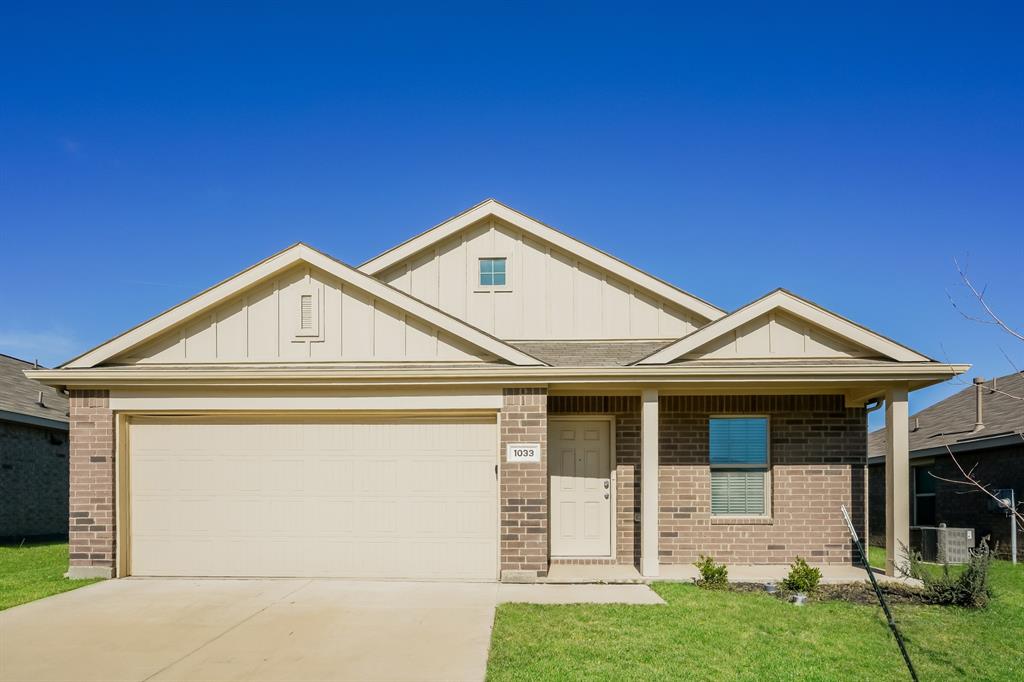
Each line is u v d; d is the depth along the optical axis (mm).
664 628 7566
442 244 13141
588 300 12938
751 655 6762
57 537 18047
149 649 6941
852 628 7738
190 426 10578
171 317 10539
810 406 11719
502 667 6355
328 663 6527
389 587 9641
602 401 11703
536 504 10094
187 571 10414
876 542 18703
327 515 10406
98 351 10477
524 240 13094
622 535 11562
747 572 10867
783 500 11625
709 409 11719
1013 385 17875
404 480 10398
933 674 6402
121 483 10430
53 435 18469
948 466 16094
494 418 10414
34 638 7301
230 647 6996
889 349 10453
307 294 10711
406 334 10625
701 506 11602
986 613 8477
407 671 6305
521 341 12844
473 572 10242
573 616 8023
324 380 10148
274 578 10266
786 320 10766
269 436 10539
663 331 12844
